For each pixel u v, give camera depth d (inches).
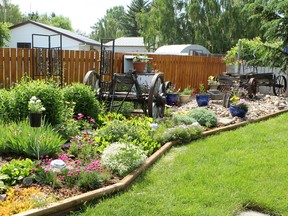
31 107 142.7
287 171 151.8
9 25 824.3
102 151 160.9
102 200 118.0
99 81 269.0
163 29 1240.8
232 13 1170.0
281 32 438.6
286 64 452.4
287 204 120.6
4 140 152.5
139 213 109.4
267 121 273.9
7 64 295.4
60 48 302.4
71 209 110.1
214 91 395.9
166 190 128.1
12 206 103.0
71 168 134.1
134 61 329.7
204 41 1217.4
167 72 410.6
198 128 209.9
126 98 253.9
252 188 132.4
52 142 152.7
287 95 453.1
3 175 121.4
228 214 112.3
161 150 175.3
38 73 302.7
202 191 128.0
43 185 121.7
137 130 191.5
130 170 141.4
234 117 275.0
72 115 206.1
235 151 183.9
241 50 479.2
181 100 359.6
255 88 403.2
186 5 1229.7
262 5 445.1
